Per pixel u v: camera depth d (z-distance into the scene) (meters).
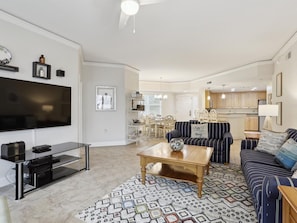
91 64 5.26
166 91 9.25
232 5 2.37
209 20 2.78
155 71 6.60
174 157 2.59
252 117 9.06
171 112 10.20
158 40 3.61
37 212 2.02
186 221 1.87
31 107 2.94
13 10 2.54
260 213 1.53
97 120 5.38
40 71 3.10
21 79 2.85
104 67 5.42
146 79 8.42
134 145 5.61
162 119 7.49
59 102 3.41
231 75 6.16
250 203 2.20
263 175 1.93
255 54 4.50
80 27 3.05
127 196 2.38
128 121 5.87
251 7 2.41
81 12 2.57
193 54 4.53
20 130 2.85
